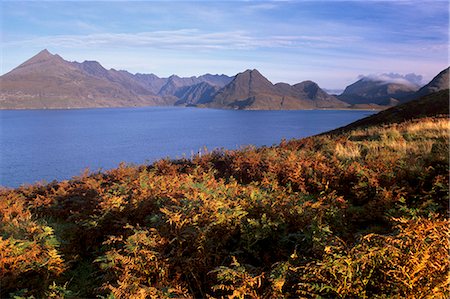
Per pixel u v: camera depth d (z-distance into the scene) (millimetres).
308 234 4773
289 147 14766
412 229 3822
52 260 5168
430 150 9680
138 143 115812
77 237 6473
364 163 9055
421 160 8508
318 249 4254
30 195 11227
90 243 6395
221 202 5781
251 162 11008
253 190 6832
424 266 3441
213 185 7973
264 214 5367
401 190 6809
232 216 5449
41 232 6199
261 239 5277
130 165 13570
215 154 13836
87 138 140250
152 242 4902
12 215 8477
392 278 3592
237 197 6770
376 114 36281
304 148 14148
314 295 3643
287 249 5055
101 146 110562
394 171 7938
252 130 170375
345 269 3645
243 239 5176
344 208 6414
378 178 7617
